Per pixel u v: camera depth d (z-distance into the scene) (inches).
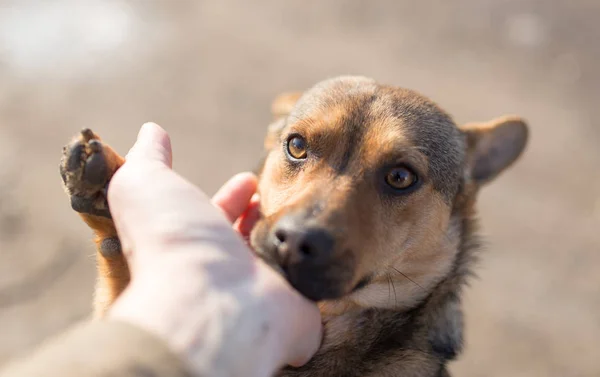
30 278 26.9
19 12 42.2
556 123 38.4
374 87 16.4
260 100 38.7
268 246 12.5
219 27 44.5
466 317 28.0
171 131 35.7
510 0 47.9
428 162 15.4
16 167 31.7
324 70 41.4
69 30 41.5
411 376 14.9
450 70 42.0
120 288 13.4
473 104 39.0
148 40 42.1
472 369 26.1
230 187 15.9
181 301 9.2
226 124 36.7
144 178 10.9
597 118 39.0
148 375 8.0
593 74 41.8
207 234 10.2
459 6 47.6
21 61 38.6
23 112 35.2
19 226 28.8
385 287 15.1
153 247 10.1
